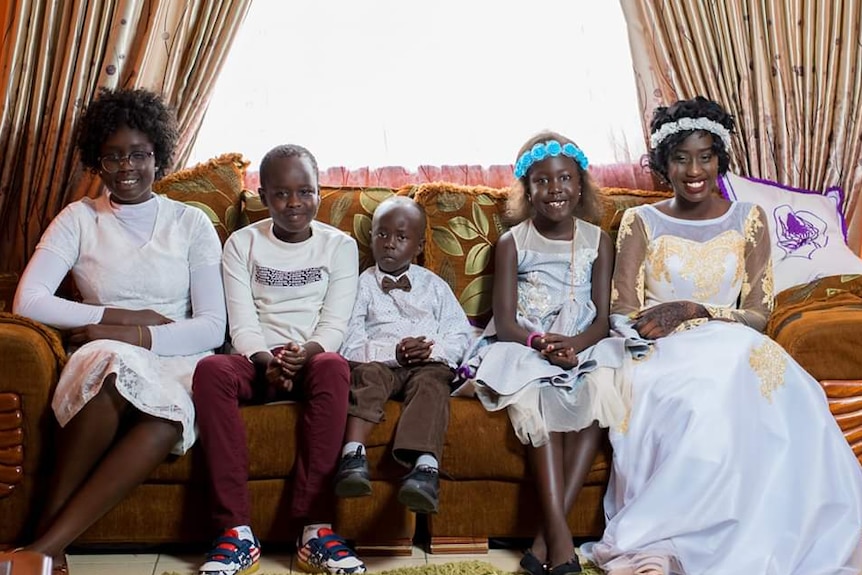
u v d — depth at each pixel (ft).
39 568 4.30
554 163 8.75
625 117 11.28
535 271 8.96
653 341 8.21
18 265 10.11
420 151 11.23
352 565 7.54
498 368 8.10
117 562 7.86
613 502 8.01
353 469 7.47
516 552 8.23
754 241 8.96
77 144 8.64
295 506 7.75
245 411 7.86
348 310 8.70
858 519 7.45
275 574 7.63
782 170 10.77
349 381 7.88
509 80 11.35
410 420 7.78
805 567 7.37
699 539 7.34
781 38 10.65
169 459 7.77
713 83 10.65
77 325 8.05
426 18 11.26
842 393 7.89
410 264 9.20
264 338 8.46
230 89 11.06
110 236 8.41
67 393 7.39
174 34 10.14
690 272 8.84
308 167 8.55
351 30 11.20
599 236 9.05
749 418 7.54
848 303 8.48
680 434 7.55
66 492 7.38
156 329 8.11
